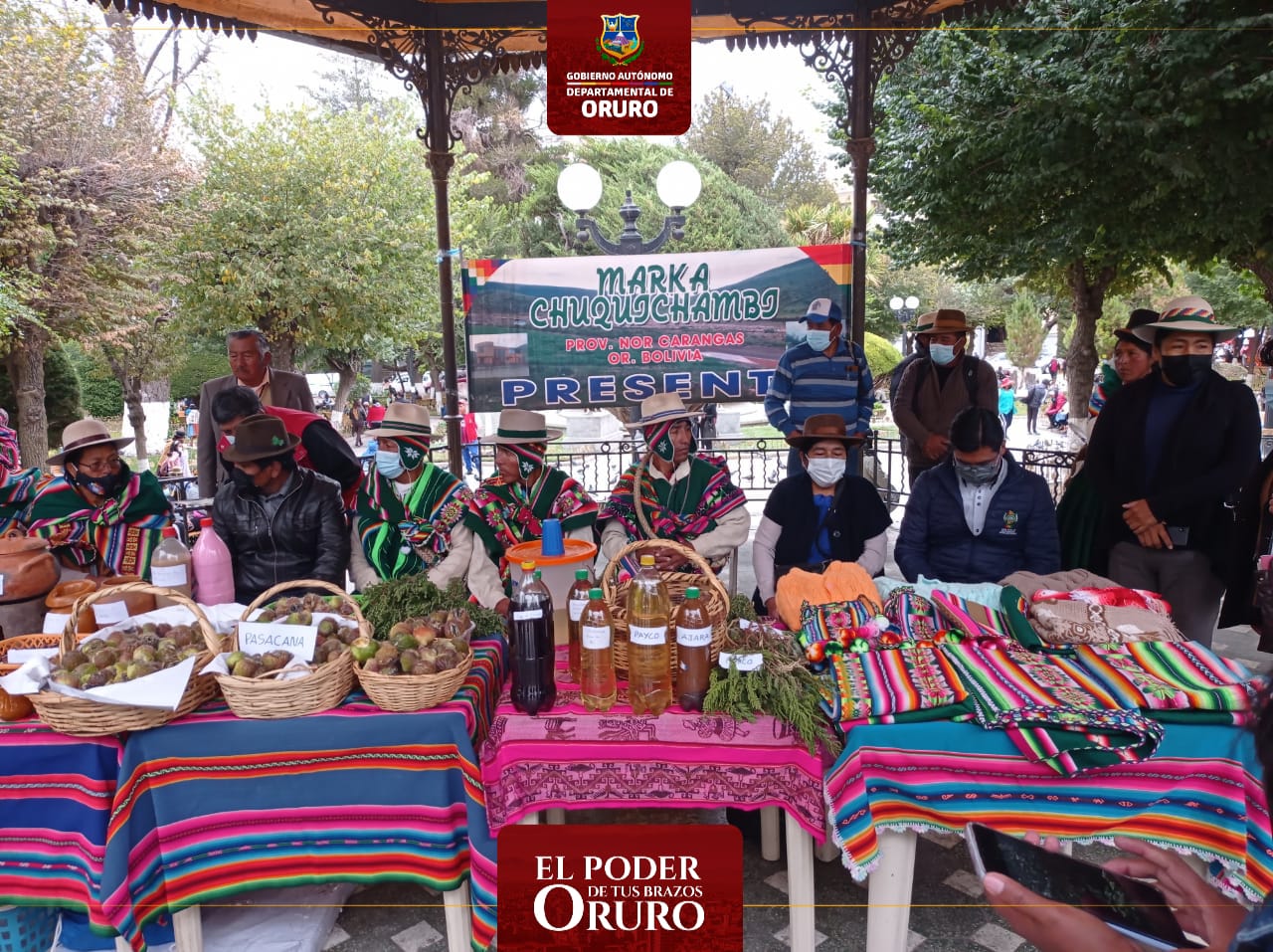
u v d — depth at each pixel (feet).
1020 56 22.95
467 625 8.66
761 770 7.47
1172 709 7.04
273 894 9.34
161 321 57.67
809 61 19.31
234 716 7.66
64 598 9.45
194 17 16.66
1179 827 7.03
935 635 8.57
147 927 8.51
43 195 40.88
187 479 21.38
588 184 20.08
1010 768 7.07
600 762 7.56
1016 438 54.39
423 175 61.31
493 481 11.84
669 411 11.92
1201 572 12.25
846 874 9.60
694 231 64.49
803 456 11.68
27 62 41.14
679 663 7.58
